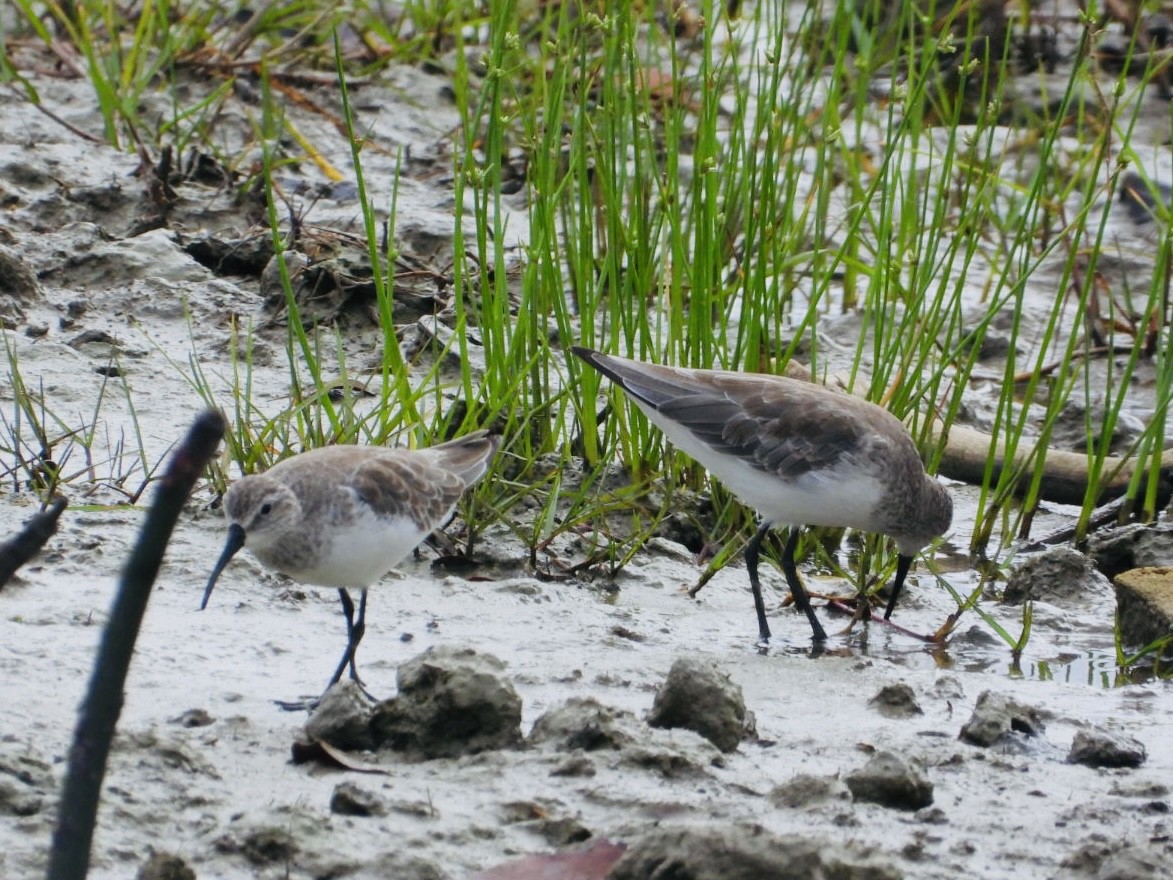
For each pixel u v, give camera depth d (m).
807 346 15.82
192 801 7.08
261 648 9.59
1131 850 6.66
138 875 6.07
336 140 19.77
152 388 13.88
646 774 7.65
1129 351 16.64
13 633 9.28
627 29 12.70
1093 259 12.65
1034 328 17.17
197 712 8.19
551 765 7.66
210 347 14.83
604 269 12.66
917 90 13.08
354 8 21.73
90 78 19.52
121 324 15.07
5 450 12.12
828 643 10.86
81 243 16.22
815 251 14.40
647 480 12.43
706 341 12.61
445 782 7.49
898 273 13.07
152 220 16.81
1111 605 11.87
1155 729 9.15
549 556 11.82
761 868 5.98
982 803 7.69
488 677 7.89
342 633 10.05
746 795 7.57
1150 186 16.69
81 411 13.27
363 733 7.80
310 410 13.41
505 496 12.48
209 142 18.53
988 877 6.87
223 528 11.41
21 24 21.67
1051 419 12.86
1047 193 19.52
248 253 16.33
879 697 9.23
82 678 8.63
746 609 11.52
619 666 9.70
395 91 21.06
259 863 6.54
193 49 20.92
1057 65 23.22
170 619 9.88
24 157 17.67
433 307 15.31
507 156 19.61
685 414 11.18
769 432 11.03
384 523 9.08
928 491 11.22
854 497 10.98
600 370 11.37
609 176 12.59
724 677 8.33
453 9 21.77
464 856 6.77
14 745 7.45
